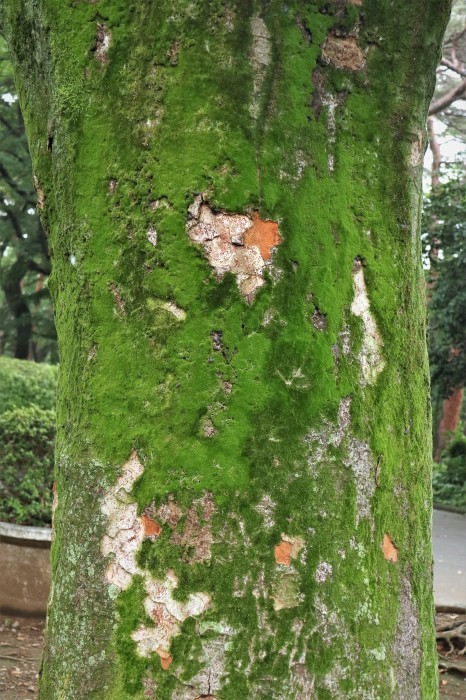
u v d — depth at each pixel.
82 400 1.77
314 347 1.70
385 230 1.84
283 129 1.72
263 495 1.64
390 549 1.77
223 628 1.60
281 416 1.66
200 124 1.70
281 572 1.63
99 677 1.66
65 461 1.80
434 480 13.66
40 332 19.78
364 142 1.83
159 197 1.70
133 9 1.76
